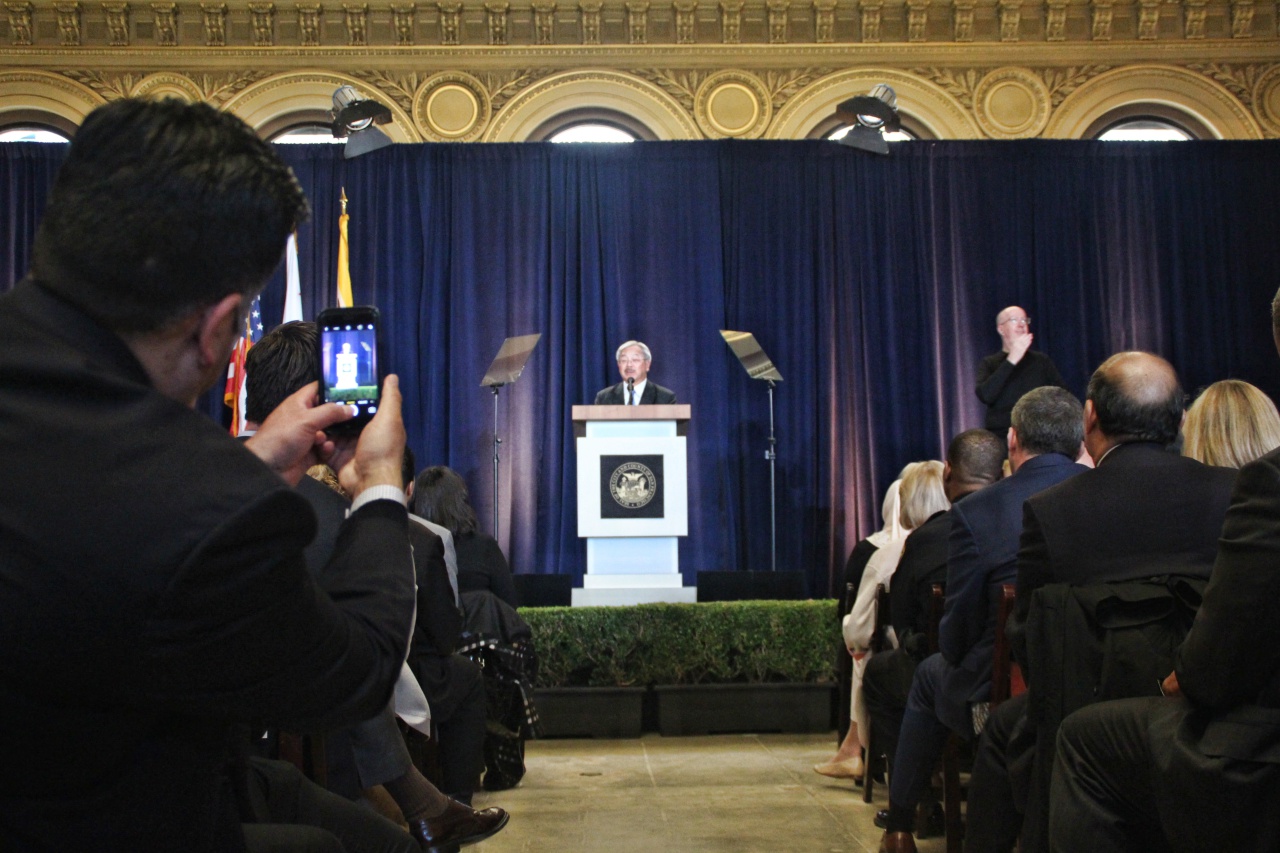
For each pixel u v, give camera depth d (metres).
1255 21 8.82
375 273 8.27
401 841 1.55
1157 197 8.46
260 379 1.77
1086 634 1.84
